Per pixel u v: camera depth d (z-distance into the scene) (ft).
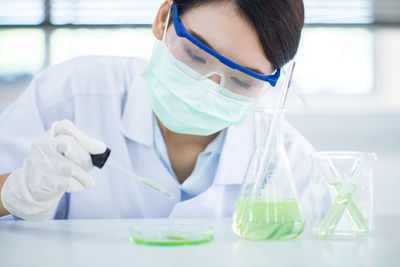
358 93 18.52
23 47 17.20
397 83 18.72
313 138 16.75
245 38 3.99
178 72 4.38
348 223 3.26
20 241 3.16
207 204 5.08
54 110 5.57
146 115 5.32
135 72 5.75
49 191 3.86
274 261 2.57
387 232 3.63
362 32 18.57
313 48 18.20
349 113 17.94
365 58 18.53
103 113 5.49
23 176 3.86
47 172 3.81
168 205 5.32
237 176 5.26
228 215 5.35
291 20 3.91
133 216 5.33
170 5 4.62
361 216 3.28
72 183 3.79
